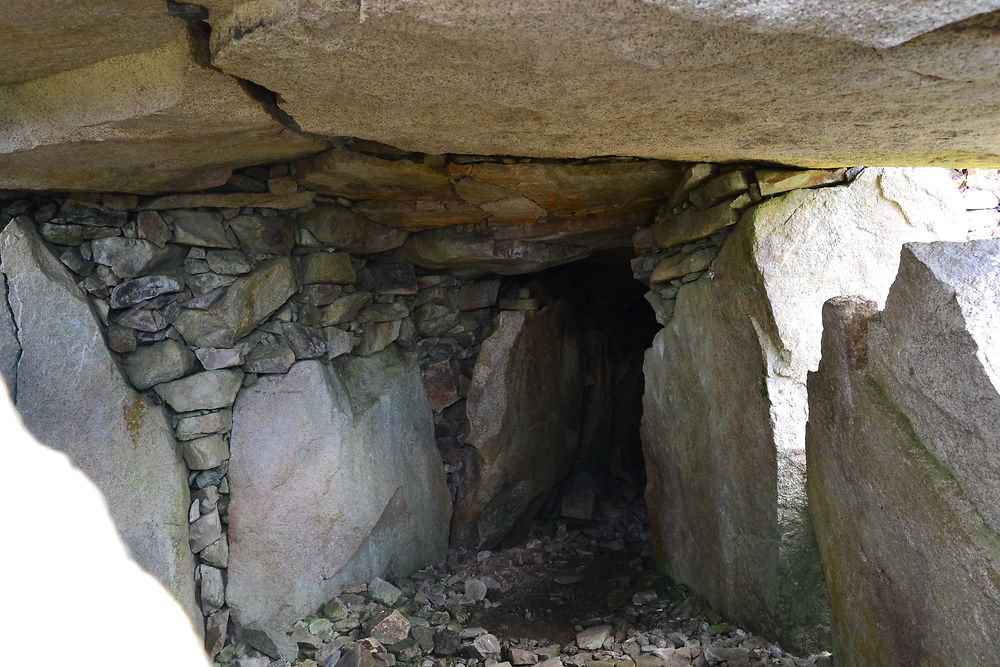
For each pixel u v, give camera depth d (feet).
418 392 12.97
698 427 10.57
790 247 8.93
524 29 4.99
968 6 4.40
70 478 8.26
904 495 5.99
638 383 17.19
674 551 11.60
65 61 6.47
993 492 5.01
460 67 5.69
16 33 5.80
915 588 5.99
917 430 5.87
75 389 8.46
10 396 8.00
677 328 10.84
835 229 8.95
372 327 12.35
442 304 13.60
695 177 9.34
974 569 5.20
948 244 5.71
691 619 10.51
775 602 9.10
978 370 5.07
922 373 5.74
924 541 5.79
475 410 13.52
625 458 17.16
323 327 11.34
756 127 6.91
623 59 5.32
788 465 8.89
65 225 8.84
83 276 9.01
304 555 10.55
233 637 9.93
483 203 10.79
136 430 8.90
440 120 7.09
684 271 10.52
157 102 6.67
